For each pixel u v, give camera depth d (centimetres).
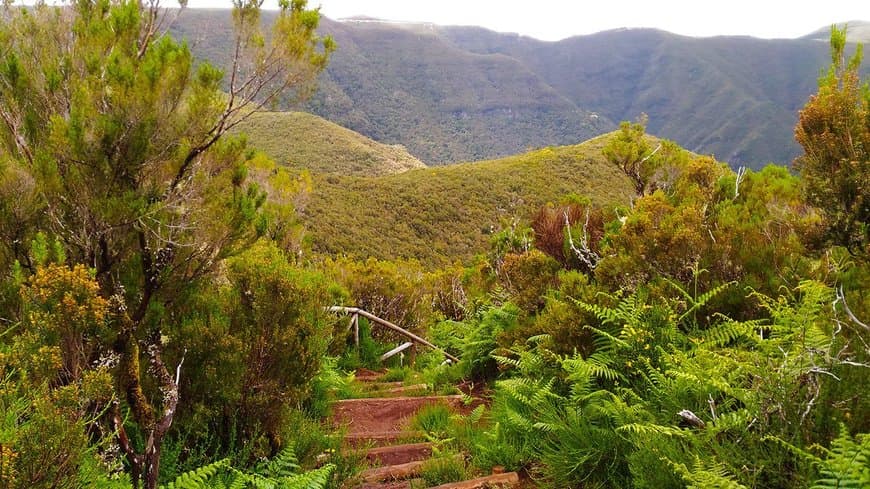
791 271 459
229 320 435
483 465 426
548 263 770
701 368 333
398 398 659
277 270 470
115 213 341
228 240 405
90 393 249
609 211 1028
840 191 470
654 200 698
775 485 257
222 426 413
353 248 6291
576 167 9925
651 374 369
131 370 347
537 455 404
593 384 425
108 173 350
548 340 512
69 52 399
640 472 299
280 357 427
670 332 420
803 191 521
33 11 410
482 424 549
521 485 388
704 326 478
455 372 780
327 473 342
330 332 603
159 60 356
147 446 311
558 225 966
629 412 341
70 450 219
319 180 9125
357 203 8356
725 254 504
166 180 392
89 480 245
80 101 346
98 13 412
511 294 841
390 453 493
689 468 278
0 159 348
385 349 1026
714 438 278
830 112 504
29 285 329
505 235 1124
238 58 414
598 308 455
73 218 348
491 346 751
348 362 911
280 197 1078
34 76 379
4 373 266
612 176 9625
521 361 522
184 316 424
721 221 580
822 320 322
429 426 562
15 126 373
